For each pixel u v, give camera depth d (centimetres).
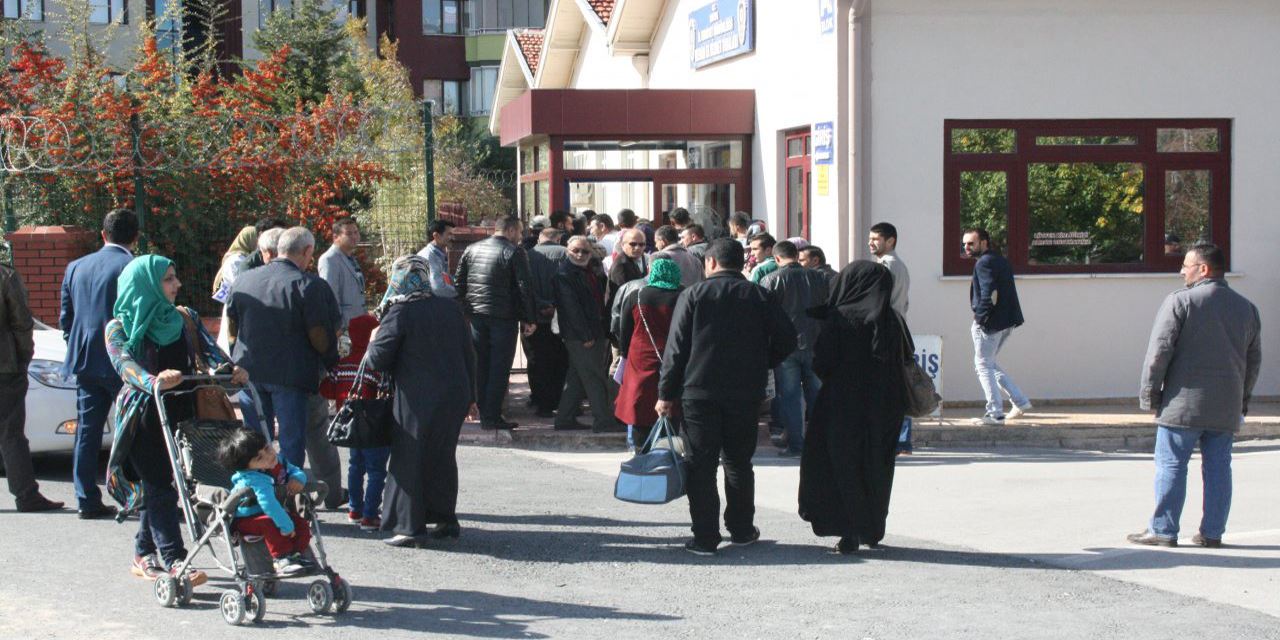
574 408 1259
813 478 815
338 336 909
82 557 773
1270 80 1446
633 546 832
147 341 696
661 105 1709
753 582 743
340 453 1173
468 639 625
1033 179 1434
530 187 1981
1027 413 1366
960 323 1422
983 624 658
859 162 1412
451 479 828
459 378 813
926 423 1306
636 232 1234
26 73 1509
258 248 1007
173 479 699
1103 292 1441
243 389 779
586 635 634
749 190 1758
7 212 1448
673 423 843
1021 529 894
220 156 1467
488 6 4809
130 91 1571
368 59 3334
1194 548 835
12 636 619
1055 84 1423
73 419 1012
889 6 1399
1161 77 1432
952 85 1411
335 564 770
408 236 1535
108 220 869
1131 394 1448
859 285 807
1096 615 676
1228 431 825
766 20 1672
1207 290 822
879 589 728
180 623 645
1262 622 664
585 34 2586
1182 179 1452
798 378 1195
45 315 1375
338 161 1498
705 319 804
